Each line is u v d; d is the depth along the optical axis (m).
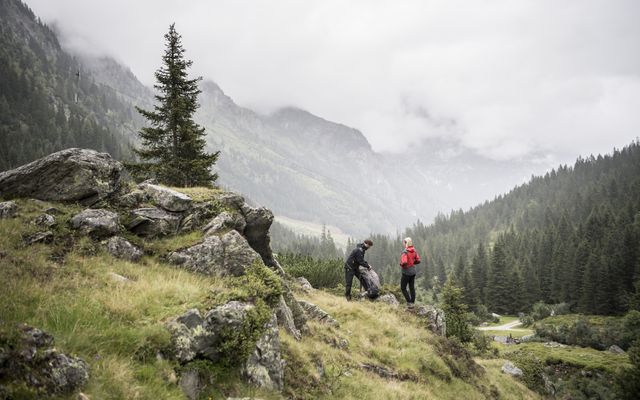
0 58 196.88
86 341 6.11
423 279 150.12
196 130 26.77
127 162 24.59
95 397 5.22
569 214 190.88
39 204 11.52
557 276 110.75
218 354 7.32
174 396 6.02
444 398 12.82
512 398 17.30
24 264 8.34
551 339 69.94
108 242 10.96
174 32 26.86
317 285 31.28
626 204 155.50
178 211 13.29
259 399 7.12
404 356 13.95
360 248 18.23
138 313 7.41
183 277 10.16
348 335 14.10
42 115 177.25
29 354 4.94
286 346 9.66
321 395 9.08
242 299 8.59
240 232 13.76
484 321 97.81
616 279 93.44
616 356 55.09
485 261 130.25
